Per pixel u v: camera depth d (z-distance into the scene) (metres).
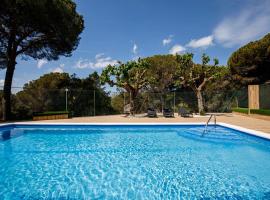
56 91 20.33
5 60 17.88
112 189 5.05
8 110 16.45
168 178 5.75
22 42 17.67
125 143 9.91
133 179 5.68
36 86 25.48
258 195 4.73
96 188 5.11
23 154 8.18
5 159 7.53
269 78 27.64
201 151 8.49
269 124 12.89
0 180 5.61
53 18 16.30
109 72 19.44
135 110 22.94
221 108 24.73
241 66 28.38
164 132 12.39
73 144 9.85
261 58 26.80
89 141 10.45
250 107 19.05
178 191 4.94
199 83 26.08
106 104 23.67
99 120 15.78
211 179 5.70
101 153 8.30
